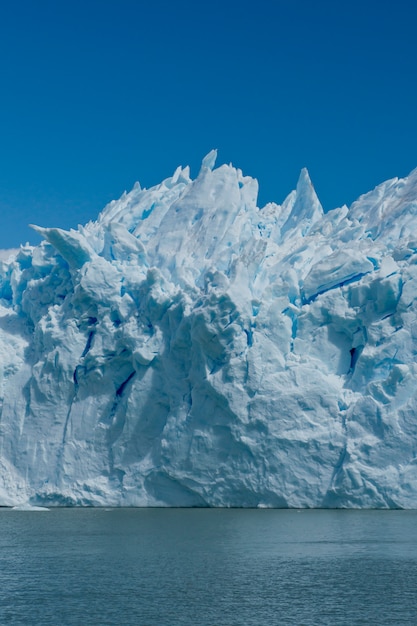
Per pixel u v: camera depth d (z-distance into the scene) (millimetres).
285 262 72812
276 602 32438
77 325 71250
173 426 65875
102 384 70000
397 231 73625
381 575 36969
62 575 37438
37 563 40562
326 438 62156
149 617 30344
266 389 63219
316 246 75750
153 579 36438
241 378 63562
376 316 64562
